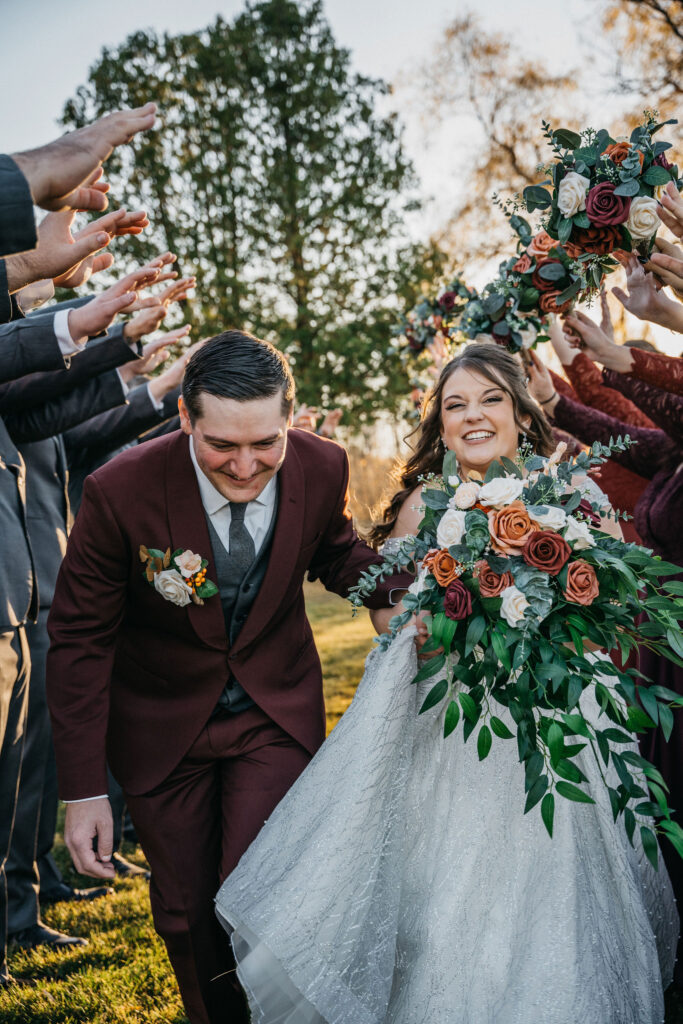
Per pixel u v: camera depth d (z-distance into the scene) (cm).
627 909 217
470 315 348
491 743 219
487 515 212
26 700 286
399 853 220
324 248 1758
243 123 1778
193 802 249
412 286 1617
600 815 221
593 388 374
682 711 279
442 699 226
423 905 218
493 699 227
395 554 269
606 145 282
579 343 316
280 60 1820
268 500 247
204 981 239
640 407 302
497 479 215
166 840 242
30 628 341
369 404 1591
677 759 280
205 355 215
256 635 248
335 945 206
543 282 320
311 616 1305
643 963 213
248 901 217
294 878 210
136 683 256
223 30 1836
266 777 246
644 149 271
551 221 289
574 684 201
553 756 200
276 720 252
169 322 1611
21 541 283
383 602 263
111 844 238
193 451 241
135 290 306
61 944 336
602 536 222
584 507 229
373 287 1711
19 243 176
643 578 217
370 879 211
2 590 270
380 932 211
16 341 288
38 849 381
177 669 249
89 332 292
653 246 276
